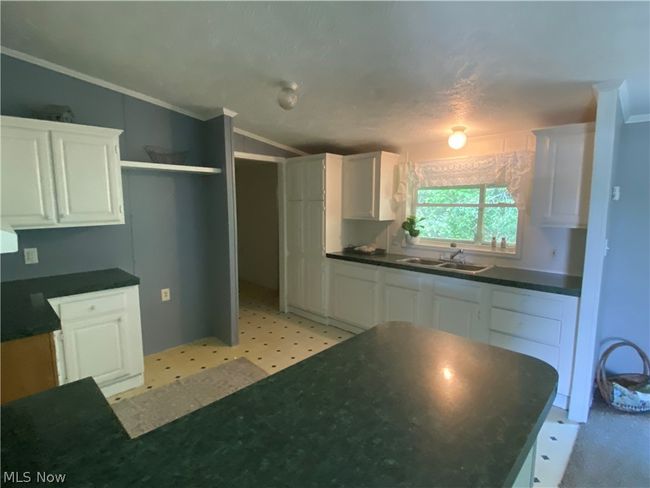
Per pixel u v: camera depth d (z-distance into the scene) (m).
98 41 2.15
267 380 1.16
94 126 2.64
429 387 1.12
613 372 2.86
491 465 0.79
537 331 2.59
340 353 1.37
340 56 2.07
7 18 1.95
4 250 0.91
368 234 4.27
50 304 2.09
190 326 3.60
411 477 0.75
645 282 2.68
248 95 2.84
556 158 2.58
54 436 0.88
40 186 2.33
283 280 4.57
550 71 1.94
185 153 3.25
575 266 2.89
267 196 5.77
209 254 3.65
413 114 2.90
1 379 1.70
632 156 2.65
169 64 2.39
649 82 2.00
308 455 0.82
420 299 3.28
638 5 1.33
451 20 1.59
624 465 1.97
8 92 2.41
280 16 1.74
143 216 3.17
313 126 3.48
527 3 1.40
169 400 2.59
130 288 2.63
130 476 0.75
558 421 2.37
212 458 0.81
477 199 3.49
